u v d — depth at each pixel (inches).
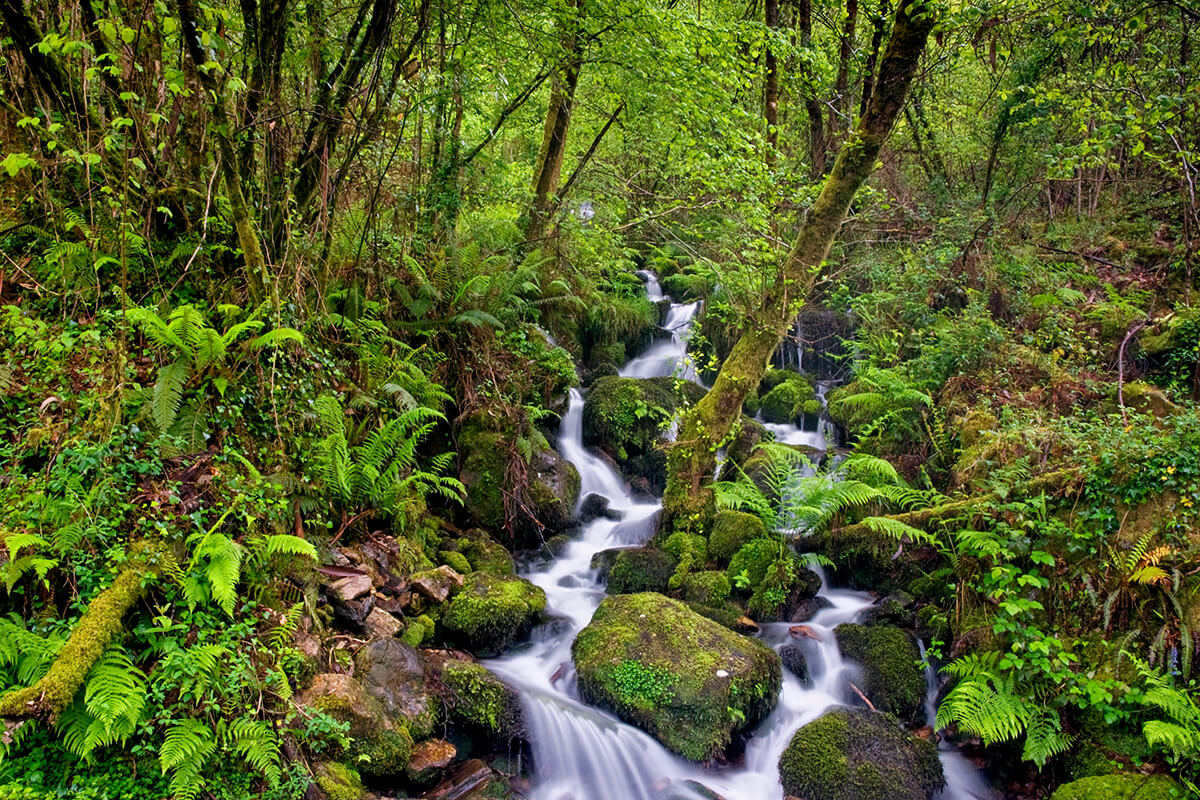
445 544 255.9
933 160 525.0
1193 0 307.6
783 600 244.7
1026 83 417.1
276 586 175.8
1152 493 201.2
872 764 181.5
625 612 220.5
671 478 281.1
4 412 170.9
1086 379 286.7
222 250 221.3
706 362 422.3
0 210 213.0
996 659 202.7
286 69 249.0
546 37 301.4
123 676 131.0
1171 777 168.6
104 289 206.1
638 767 184.9
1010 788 188.7
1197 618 181.5
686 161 354.3
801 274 272.5
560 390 339.6
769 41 324.2
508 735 183.0
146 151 208.2
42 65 197.0
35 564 136.5
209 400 189.2
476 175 394.0
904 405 318.3
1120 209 458.9
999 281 372.5
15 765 123.6
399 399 242.2
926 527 247.8
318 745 150.3
